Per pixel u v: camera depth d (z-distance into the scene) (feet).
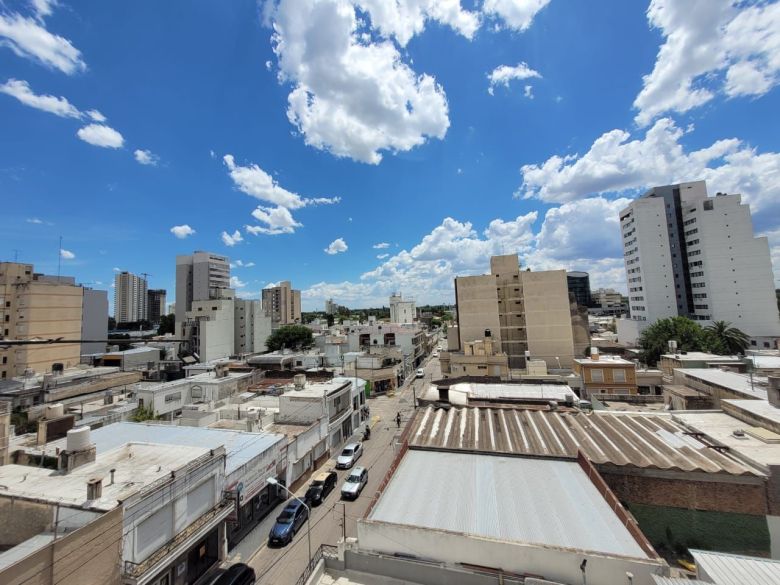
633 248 268.21
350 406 124.06
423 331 310.24
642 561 26.55
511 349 177.58
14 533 42.78
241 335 264.72
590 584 27.43
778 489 40.68
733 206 237.86
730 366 105.29
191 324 242.37
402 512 35.47
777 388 57.62
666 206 267.18
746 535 40.96
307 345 271.08
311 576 32.17
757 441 49.88
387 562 31.94
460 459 47.03
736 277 233.76
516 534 31.40
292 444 83.71
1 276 178.19
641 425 57.82
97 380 132.67
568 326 166.61
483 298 178.70
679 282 258.16
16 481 47.80
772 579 25.77
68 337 179.42
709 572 26.78
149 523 45.47
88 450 53.21
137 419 97.96
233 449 72.23
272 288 460.14
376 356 201.16
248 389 135.13
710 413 62.85
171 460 54.13
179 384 116.88
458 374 157.58
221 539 57.06
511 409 68.18
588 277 571.69
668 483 43.68
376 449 112.27
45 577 34.19
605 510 34.78
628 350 195.93
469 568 29.73
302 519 70.08
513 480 41.06
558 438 52.90
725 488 42.19
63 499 43.04
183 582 50.34
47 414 69.77
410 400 173.78
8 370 160.15
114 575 40.32
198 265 345.92
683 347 162.50
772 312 226.79
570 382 123.03
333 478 87.20
